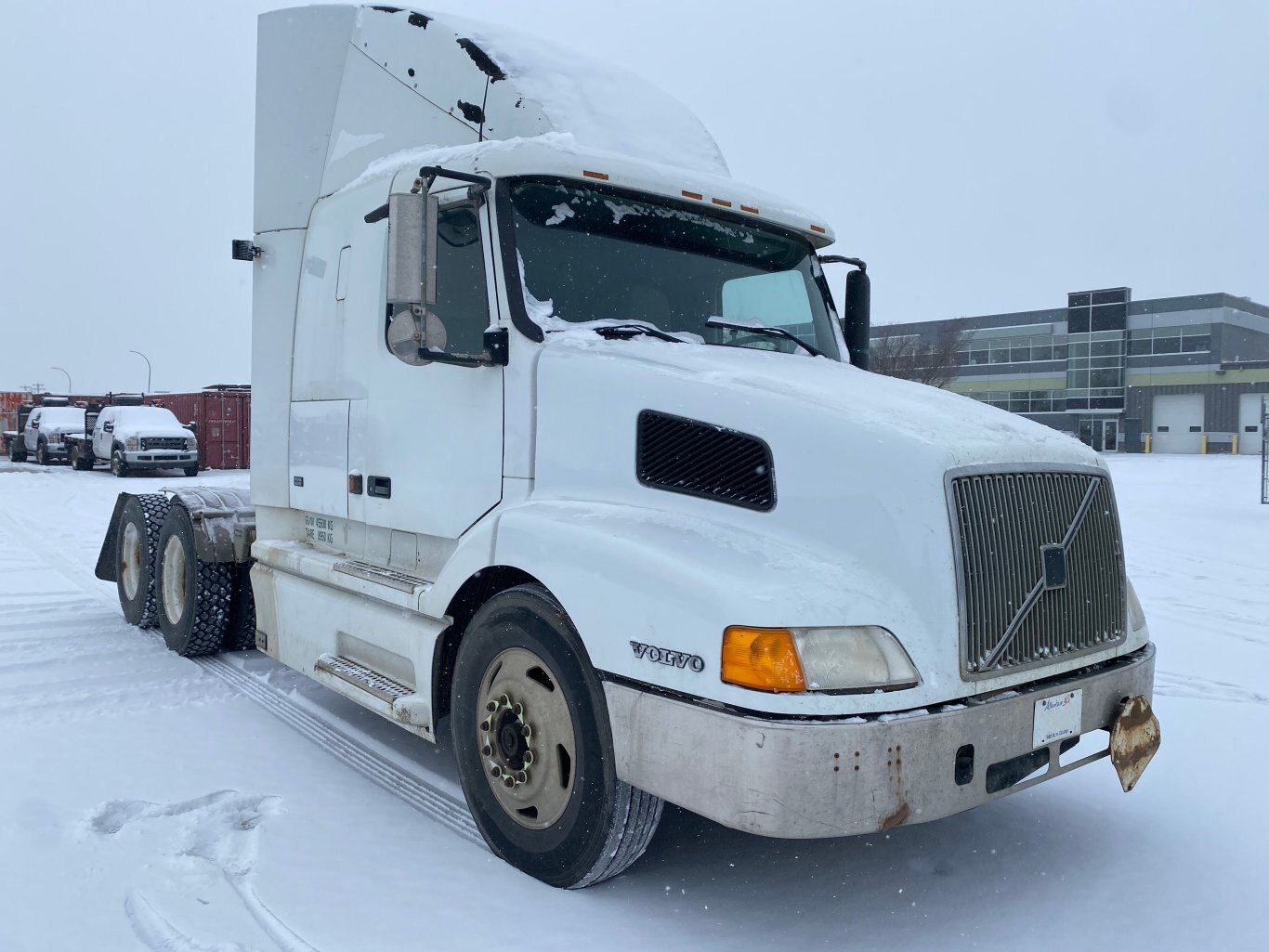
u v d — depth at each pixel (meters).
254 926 2.88
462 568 3.59
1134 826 3.81
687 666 2.73
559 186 3.81
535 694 3.29
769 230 4.46
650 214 4.03
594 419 3.38
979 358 59.44
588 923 2.98
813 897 3.21
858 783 2.57
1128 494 21.52
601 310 3.78
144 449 24.44
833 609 2.69
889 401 3.24
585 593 3.04
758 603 2.65
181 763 4.25
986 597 2.85
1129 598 3.50
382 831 3.63
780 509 2.98
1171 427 53.34
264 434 5.25
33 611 7.71
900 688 2.68
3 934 2.80
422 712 3.79
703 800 2.69
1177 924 3.04
